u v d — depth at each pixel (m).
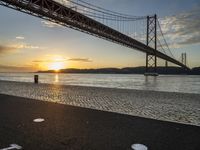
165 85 41.38
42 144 3.92
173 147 3.82
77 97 10.75
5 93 12.53
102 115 6.27
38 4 30.12
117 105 8.30
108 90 14.65
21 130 4.74
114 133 4.57
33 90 14.51
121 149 3.73
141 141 4.11
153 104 8.61
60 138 4.24
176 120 5.86
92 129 4.85
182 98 10.58
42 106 7.80
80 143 3.98
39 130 4.75
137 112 6.93
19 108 7.36
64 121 5.54
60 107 7.58
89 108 7.41
